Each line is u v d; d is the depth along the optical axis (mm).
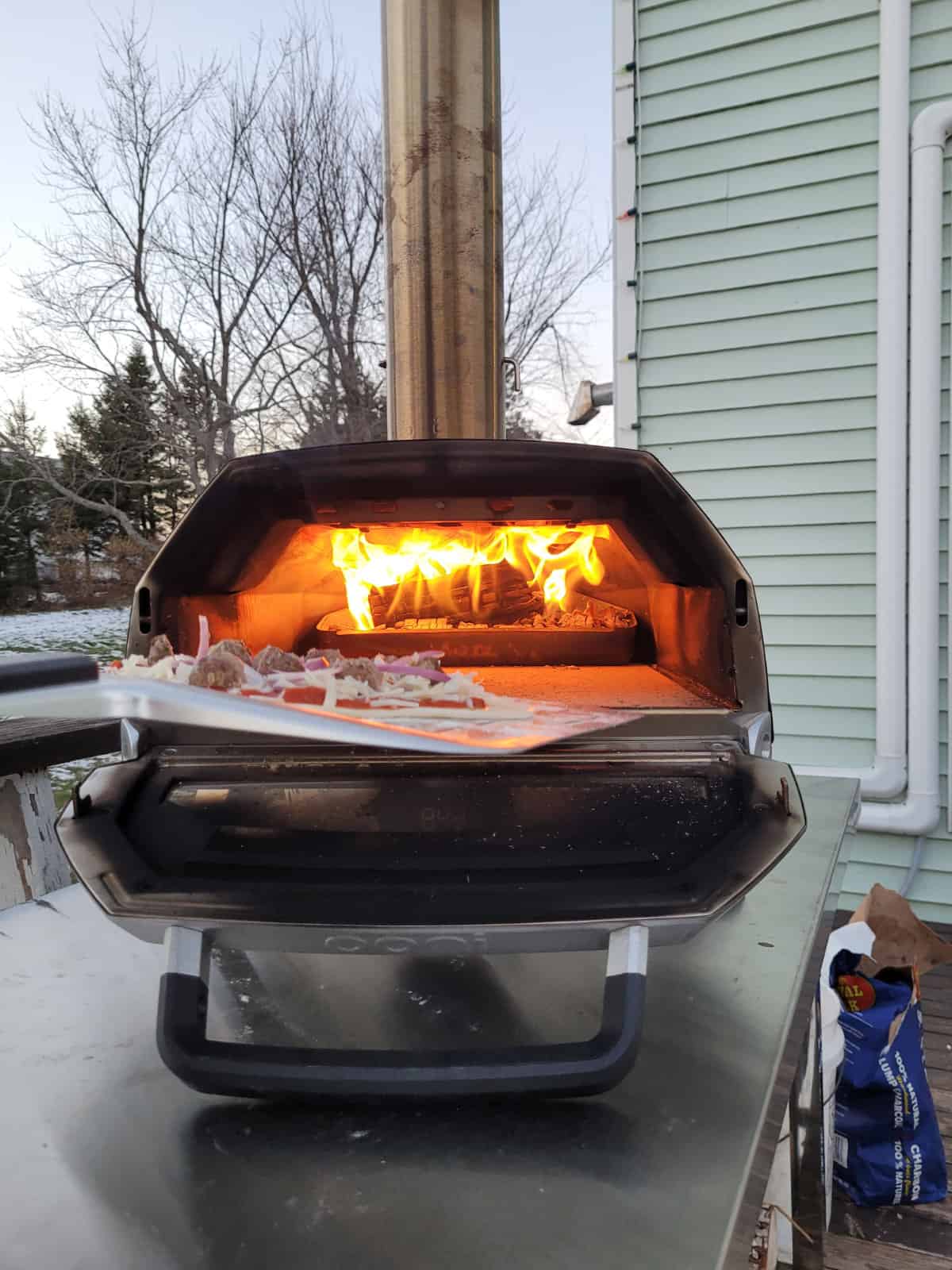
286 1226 431
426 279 1315
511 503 799
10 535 7734
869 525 2484
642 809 613
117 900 534
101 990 710
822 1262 1060
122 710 442
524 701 675
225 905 530
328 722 481
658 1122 516
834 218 2451
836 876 980
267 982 706
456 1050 506
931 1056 1713
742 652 709
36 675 424
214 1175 473
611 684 869
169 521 8383
